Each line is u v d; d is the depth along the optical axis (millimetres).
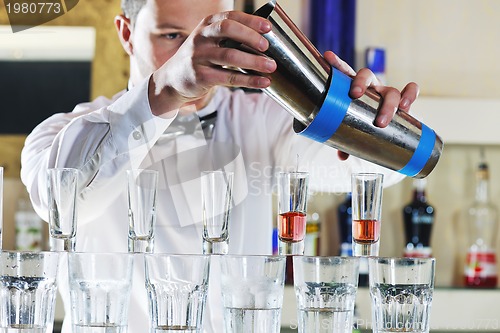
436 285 3225
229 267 1135
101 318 1124
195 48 1338
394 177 1986
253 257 1128
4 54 3189
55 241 1240
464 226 3281
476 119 3129
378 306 1184
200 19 1965
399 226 3244
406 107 1401
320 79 1302
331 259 1156
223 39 1321
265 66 1264
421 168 1405
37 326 1162
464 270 3252
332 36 3027
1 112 3207
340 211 3119
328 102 1299
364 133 1340
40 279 1154
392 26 3195
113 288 1123
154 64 1991
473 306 3137
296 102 1316
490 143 3146
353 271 1169
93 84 3205
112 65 3203
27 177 1750
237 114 2127
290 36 1294
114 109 1493
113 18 3195
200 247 1833
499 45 3219
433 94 3211
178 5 1955
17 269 1147
